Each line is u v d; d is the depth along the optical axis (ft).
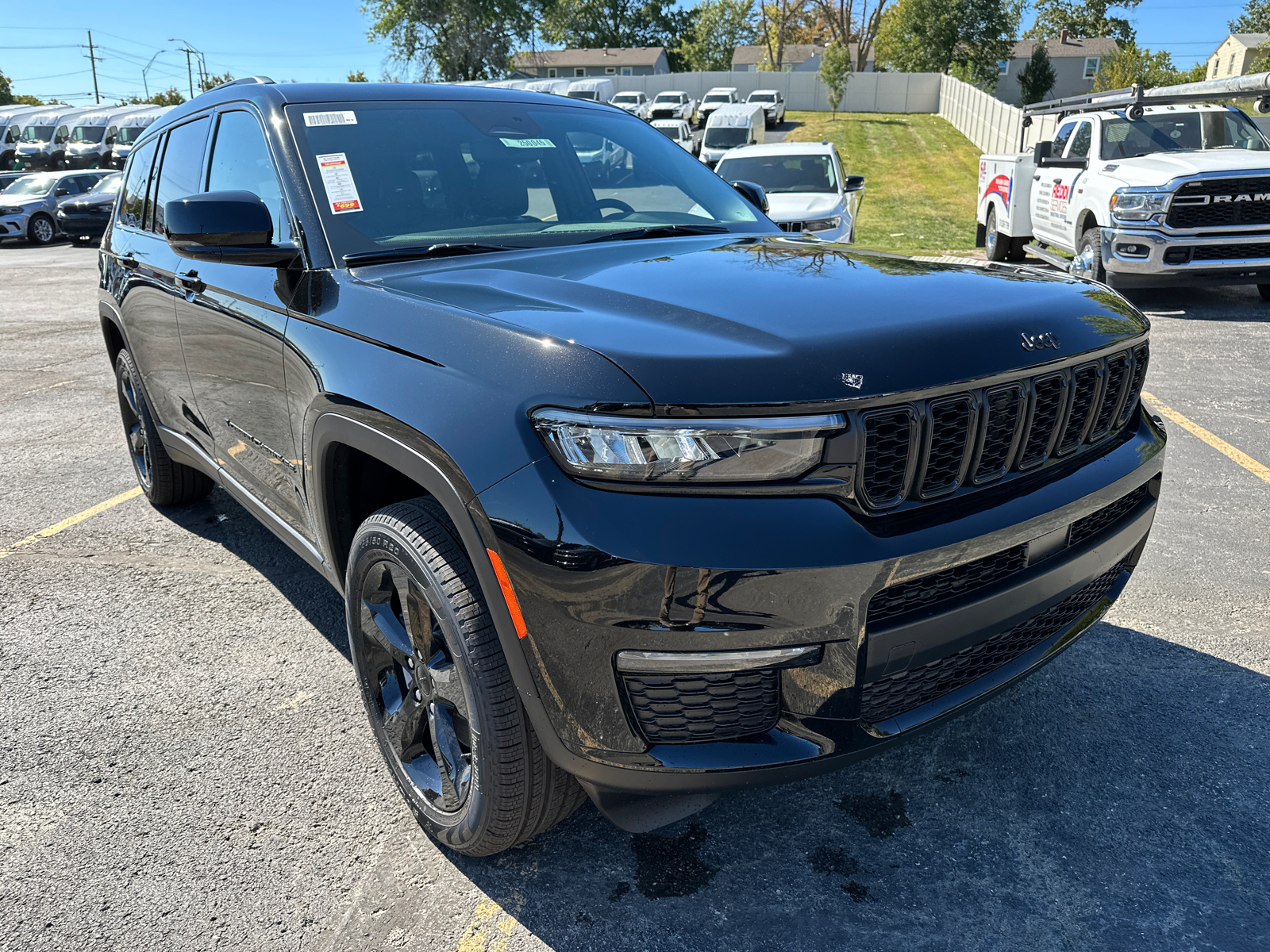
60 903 6.45
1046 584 6.17
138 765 8.01
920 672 5.90
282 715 8.73
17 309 37.09
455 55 164.14
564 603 5.13
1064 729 8.18
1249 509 13.12
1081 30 245.45
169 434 11.91
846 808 7.27
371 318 6.66
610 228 9.05
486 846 6.41
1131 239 27.22
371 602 7.09
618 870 6.67
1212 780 7.47
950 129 115.34
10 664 9.70
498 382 5.52
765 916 6.22
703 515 5.00
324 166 8.29
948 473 5.60
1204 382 20.12
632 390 5.04
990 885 6.45
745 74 151.02
